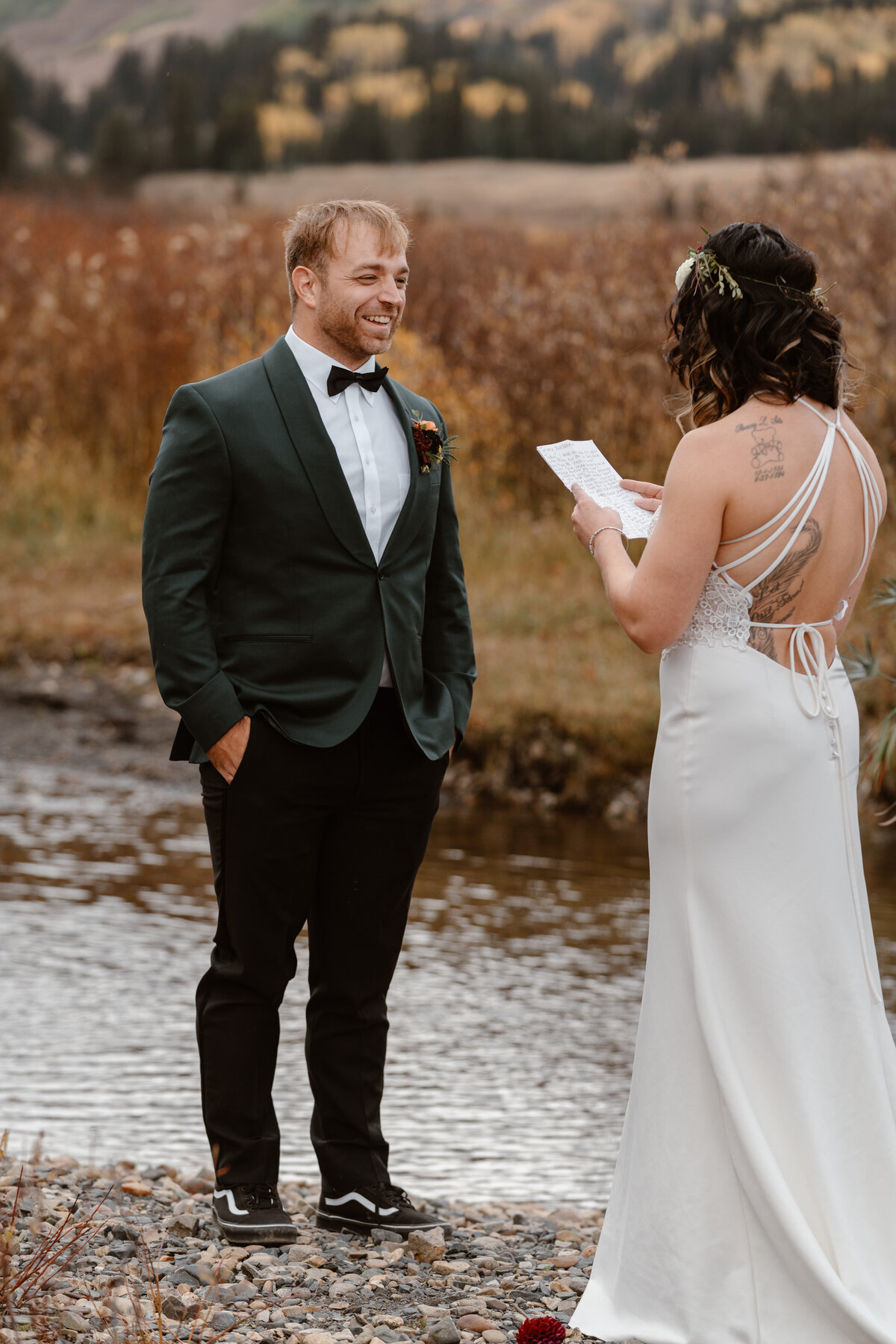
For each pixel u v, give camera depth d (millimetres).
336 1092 4773
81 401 20000
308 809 4512
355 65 124438
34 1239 4297
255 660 4461
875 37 76688
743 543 3631
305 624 4465
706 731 3680
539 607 15211
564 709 12508
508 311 18891
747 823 3643
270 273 20766
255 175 80625
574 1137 6270
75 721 14086
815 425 3697
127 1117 6223
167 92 88688
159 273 20828
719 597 3684
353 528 4477
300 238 4531
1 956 8328
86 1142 5914
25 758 13125
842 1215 3467
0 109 90000
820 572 3695
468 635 4984
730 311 3664
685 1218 3596
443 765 4754
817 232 16969
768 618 3686
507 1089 6777
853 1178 3547
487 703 12766
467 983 8211
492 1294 4293
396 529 4598
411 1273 4430
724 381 3697
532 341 18219
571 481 4121
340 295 4453
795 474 3619
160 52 149750
